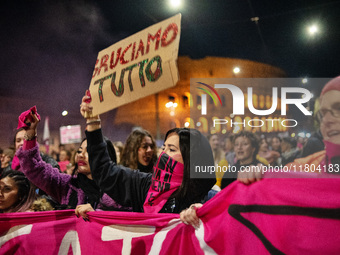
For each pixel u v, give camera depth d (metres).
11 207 2.46
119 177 2.05
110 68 1.90
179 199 1.93
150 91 1.67
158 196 1.93
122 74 1.81
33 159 2.34
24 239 2.20
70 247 2.14
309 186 1.47
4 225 2.24
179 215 1.80
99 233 2.01
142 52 1.75
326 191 1.44
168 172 1.95
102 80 1.93
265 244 1.51
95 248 2.02
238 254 1.56
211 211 1.66
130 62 1.79
